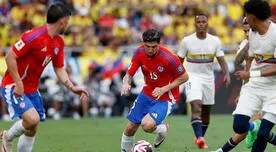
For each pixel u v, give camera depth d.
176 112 59.84
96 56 63.09
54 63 27.45
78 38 68.31
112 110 60.09
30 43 25.61
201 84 37.00
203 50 36.84
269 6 25.14
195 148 35.53
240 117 26.33
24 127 26.30
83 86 60.12
